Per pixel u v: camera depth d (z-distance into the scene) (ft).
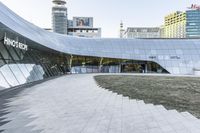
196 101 45.16
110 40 187.83
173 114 34.12
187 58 177.17
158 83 82.12
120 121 30.45
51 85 71.20
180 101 45.06
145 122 29.96
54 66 135.54
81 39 182.39
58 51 135.23
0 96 49.14
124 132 25.94
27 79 76.54
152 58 176.86
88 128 27.50
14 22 74.59
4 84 58.23
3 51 72.43
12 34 71.92
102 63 177.47
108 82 84.17
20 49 89.35
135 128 27.37
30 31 92.32
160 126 28.09
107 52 175.22
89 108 38.37
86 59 175.01
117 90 61.16
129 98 48.32
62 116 33.14
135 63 180.86
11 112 35.24
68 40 172.24
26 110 36.58
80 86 69.67
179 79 104.63
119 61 179.63
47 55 135.33
